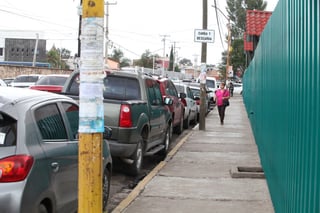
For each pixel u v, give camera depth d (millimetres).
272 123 7805
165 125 12945
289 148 5332
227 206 7609
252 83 19688
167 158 12422
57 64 102562
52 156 5188
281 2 6309
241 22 84625
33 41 90500
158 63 104000
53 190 5156
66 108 6188
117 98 10664
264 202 7875
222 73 91438
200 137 17406
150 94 11320
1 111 4840
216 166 11273
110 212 7637
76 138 6230
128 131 9359
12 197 4496
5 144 4727
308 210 4020
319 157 3570
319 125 3570
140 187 8844
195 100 24188
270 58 8391
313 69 3832
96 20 4402
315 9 3748
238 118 27312
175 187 8922
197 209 7426
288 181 5395
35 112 5215
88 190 4383
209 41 19938
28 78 27281
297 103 4711
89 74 4395
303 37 4348
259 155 12484
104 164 7211
